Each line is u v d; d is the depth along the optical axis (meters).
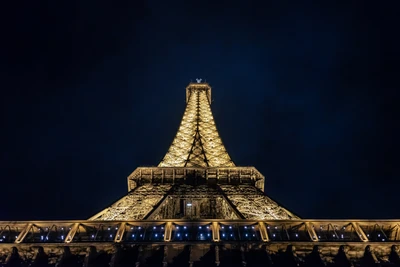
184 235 44.16
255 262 40.00
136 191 73.81
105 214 58.94
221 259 40.25
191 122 129.62
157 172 83.62
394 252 41.03
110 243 41.19
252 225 45.06
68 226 45.31
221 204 73.25
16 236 44.72
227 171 84.00
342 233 45.38
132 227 45.06
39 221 45.72
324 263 39.78
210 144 111.50
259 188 85.19
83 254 41.22
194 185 81.56
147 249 41.12
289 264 39.97
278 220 45.78
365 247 41.69
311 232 44.41
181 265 39.62
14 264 40.16
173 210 73.31
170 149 106.31
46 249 41.28
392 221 46.19
